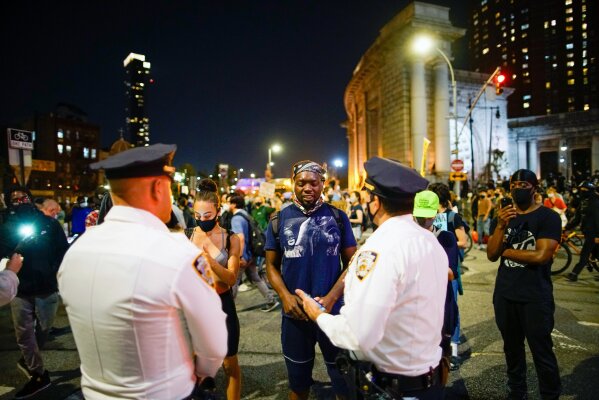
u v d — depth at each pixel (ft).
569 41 360.07
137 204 5.32
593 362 14.79
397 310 5.83
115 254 4.79
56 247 14.16
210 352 5.16
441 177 132.05
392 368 5.91
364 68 169.58
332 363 9.44
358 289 5.67
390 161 6.71
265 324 20.04
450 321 9.77
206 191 11.61
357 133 210.18
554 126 250.16
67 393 13.15
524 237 11.21
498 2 407.03
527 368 14.48
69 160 239.30
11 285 8.17
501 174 186.80
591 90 352.08
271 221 10.50
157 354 4.79
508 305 11.49
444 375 6.54
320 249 9.71
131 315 4.62
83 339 4.94
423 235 6.28
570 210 50.80
